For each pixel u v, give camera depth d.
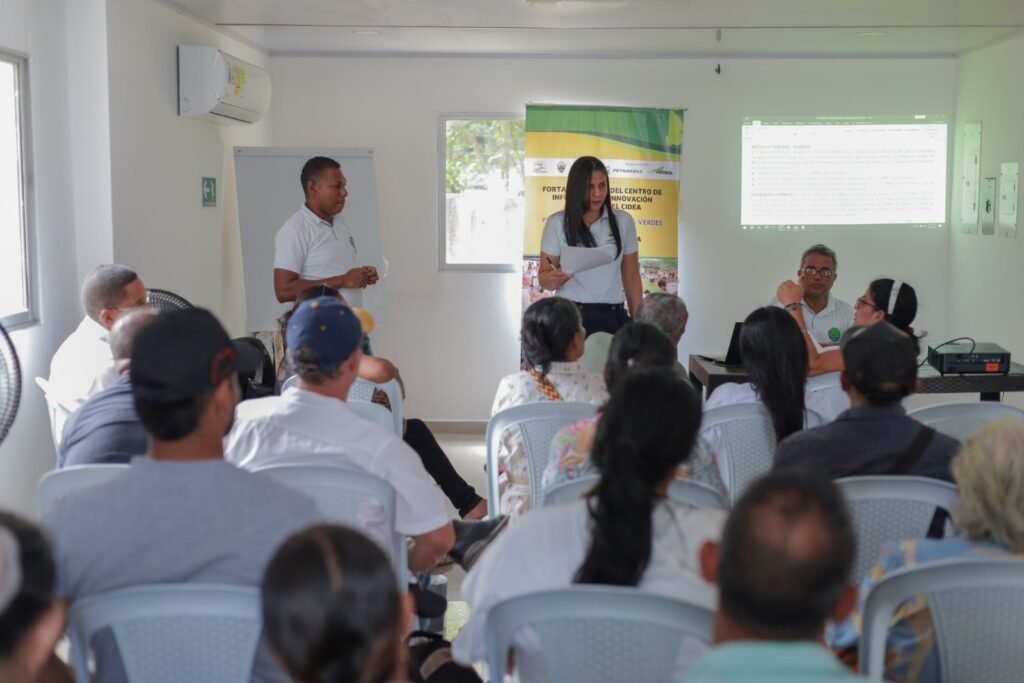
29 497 4.73
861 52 7.59
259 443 2.64
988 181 7.11
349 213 6.92
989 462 1.95
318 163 5.68
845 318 5.47
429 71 7.67
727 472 3.34
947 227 7.82
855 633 2.06
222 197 6.78
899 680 2.00
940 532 2.40
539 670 1.86
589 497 1.94
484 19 6.23
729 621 1.34
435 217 7.77
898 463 2.56
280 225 6.79
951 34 6.75
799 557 1.28
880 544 2.42
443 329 7.86
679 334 4.18
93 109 5.09
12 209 4.62
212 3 5.80
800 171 7.75
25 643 1.37
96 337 4.01
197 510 1.80
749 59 7.65
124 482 1.81
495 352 7.88
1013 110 6.73
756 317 3.22
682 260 7.82
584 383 3.67
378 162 7.73
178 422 1.81
